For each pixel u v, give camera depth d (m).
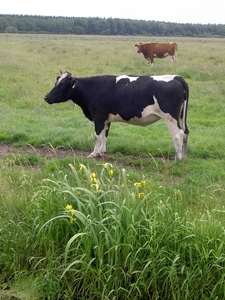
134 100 7.75
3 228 5.00
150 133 9.97
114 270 4.40
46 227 4.77
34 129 9.98
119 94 7.87
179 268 4.41
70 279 4.52
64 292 4.48
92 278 4.42
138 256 4.46
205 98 13.89
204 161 7.91
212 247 4.45
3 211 5.36
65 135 9.27
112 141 9.02
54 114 12.02
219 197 5.85
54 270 4.57
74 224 4.77
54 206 4.86
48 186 5.43
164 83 7.54
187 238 4.49
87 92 8.14
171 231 4.55
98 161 7.95
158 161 7.86
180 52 33.25
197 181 6.75
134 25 125.88
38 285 4.53
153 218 4.66
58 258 4.60
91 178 4.84
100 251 4.39
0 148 8.89
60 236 4.81
